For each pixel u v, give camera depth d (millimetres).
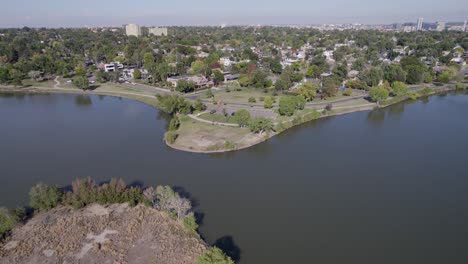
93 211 61594
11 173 81750
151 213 60781
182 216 58875
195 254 50688
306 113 129375
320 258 52312
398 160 90875
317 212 65438
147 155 92750
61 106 147625
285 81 163625
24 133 111188
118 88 178500
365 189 74938
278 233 58469
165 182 77125
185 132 107562
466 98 162375
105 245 52281
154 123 122000
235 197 70688
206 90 168125
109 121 124938
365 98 156875
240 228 59656
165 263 48906
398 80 178125
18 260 49406
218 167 85625
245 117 109250
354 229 60094
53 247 52156
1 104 150750
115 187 64875
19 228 56812
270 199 70062
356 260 52156
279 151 97062
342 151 97500
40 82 193000
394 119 129250
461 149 98500
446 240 57438
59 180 78250
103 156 92188
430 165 87688
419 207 67688
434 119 129250
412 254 53781
